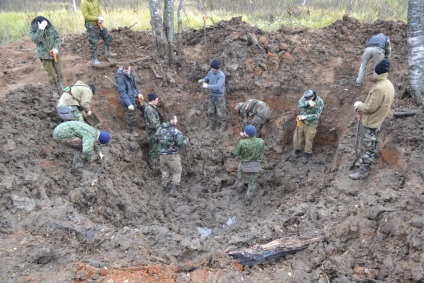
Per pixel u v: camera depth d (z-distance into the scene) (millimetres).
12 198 5383
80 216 5348
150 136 8172
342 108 8547
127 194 6945
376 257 4520
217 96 8656
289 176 7961
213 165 8695
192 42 10844
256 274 4586
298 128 8062
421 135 6430
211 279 4363
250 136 7023
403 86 7797
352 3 14648
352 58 9453
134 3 16812
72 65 9680
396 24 10141
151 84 9555
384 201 5246
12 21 14945
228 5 15914
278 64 9727
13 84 8852
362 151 6152
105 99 8867
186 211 7418
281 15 13922
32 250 4547
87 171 6691
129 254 4719
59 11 15875
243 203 7758
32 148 6711
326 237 5023
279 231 5508
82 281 4176
